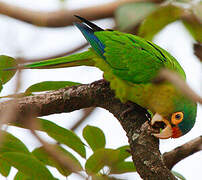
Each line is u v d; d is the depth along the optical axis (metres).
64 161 3.78
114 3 5.94
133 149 5.97
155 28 4.77
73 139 5.77
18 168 5.43
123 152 5.97
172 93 7.24
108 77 8.14
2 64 5.89
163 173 5.59
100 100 6.88
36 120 5.44
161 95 7.38
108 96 6.90
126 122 6.58
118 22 3.15
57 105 6.42
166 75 3.05
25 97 6.29
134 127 6.36
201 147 5.45
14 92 3.73
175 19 4.67
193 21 4.82
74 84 6.30
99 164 5.59
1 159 5.50
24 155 5.33
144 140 5.96
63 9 6.11
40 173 5.45
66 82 6.19
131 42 8.29
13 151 5.50
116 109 6.88
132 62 7.93
